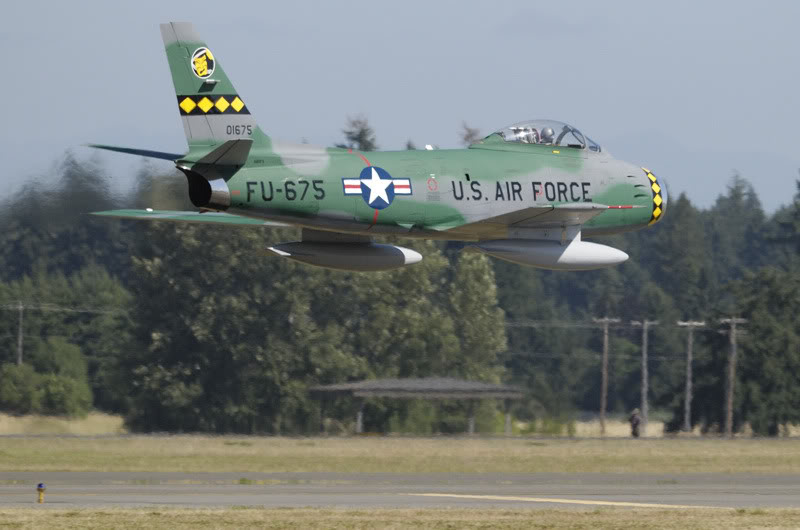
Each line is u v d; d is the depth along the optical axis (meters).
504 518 57.34
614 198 95.88
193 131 85.38
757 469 101.06
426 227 89.06
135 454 105.69
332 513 58.53
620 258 94.12
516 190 91.50
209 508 61.00
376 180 87.00
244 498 68.44
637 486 81.56
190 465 98.12
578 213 89.62
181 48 85.69
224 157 82.44
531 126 95.00
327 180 85.88
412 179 88.19
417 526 54.41
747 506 66.94
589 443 126.31
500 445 122.19
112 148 81.38
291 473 93.00
